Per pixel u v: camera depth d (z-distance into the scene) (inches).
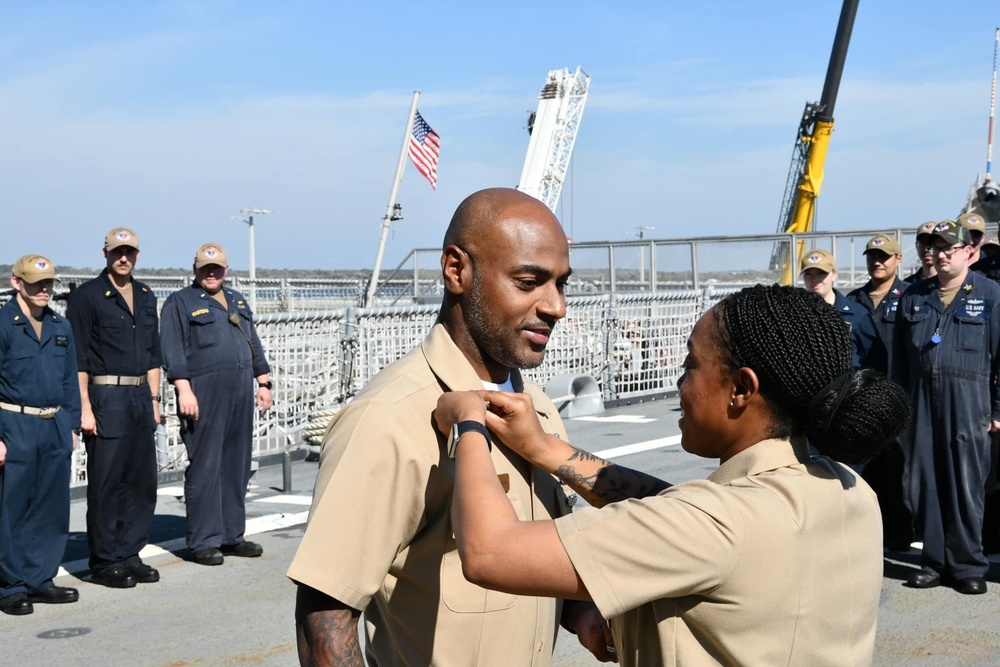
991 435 235.6
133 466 241.4
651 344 558.6
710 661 65.8
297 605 74.4
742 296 70.9
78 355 236.4
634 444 406.9
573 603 88.9
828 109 948.6
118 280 244.4
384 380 78.2
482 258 78.2
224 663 189.0
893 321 262.8
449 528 75.1
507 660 76.9
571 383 485.7
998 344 225.3
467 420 71.8
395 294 984.9
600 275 860.6
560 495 85.2
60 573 251.9
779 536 64.4
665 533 63.8
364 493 72.5
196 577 246.2
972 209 621.9
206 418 256.8
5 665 188.4
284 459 341.1
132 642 200.5
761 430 70.3
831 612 66.6
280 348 382.9
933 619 211.3
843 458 68.0
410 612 76.6
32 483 220.8
